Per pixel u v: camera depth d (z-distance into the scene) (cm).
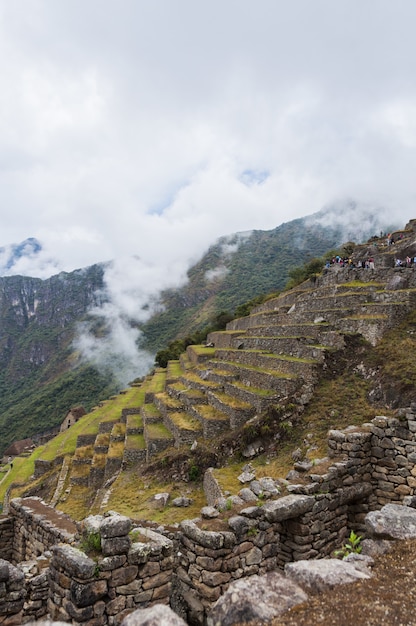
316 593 505
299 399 1964
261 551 842
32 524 1160
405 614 454
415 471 1045
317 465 1086
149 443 2466
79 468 3256
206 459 2048
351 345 2141
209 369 3238
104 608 648
